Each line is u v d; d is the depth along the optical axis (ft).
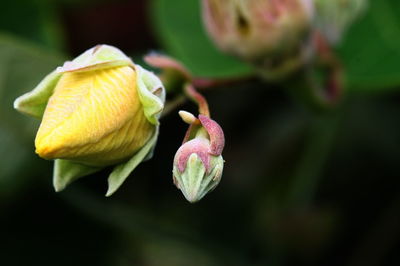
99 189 1.11
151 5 1.17
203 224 1.14
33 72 1.05
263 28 0.92
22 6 1.16
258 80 0.98
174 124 1.15
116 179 0.80
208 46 1.14
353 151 1.15
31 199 1.12
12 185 1.10
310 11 0.93
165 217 1.13
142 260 1.16
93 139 0.76
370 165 1.15
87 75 0.78
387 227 1.12
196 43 1.14
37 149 0.74
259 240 1.13
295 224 1.12
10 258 1.12
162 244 1.16
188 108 1.15
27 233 1.13
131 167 0.79
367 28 1.13
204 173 0.76
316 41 1.00
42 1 1.16
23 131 1.08
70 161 0.80
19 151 1.09
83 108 0.76
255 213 1.14
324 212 1.13
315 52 0.99
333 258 1.12
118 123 0.77
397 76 1.08
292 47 0.94
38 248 1.13
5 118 1.07
